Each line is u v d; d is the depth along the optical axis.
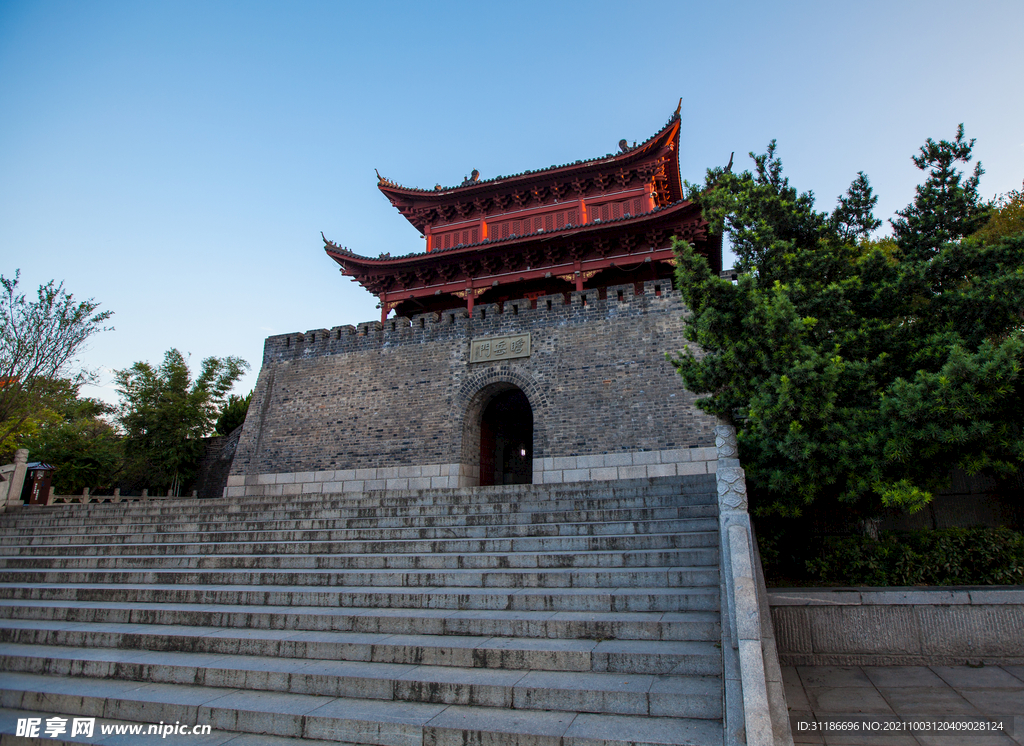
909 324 10.41
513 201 29.72
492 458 23.84
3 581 11.67
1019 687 6.43
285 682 6.22
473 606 7.83
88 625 8.59
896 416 8.59
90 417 39.06
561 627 6.76
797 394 8.45
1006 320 9.32
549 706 5.43
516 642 6.61
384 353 22.97
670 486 12.99
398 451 21.45
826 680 7.02
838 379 9.14
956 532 9.58
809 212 11.17
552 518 11.33
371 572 9.22
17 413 21.94
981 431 8.01
